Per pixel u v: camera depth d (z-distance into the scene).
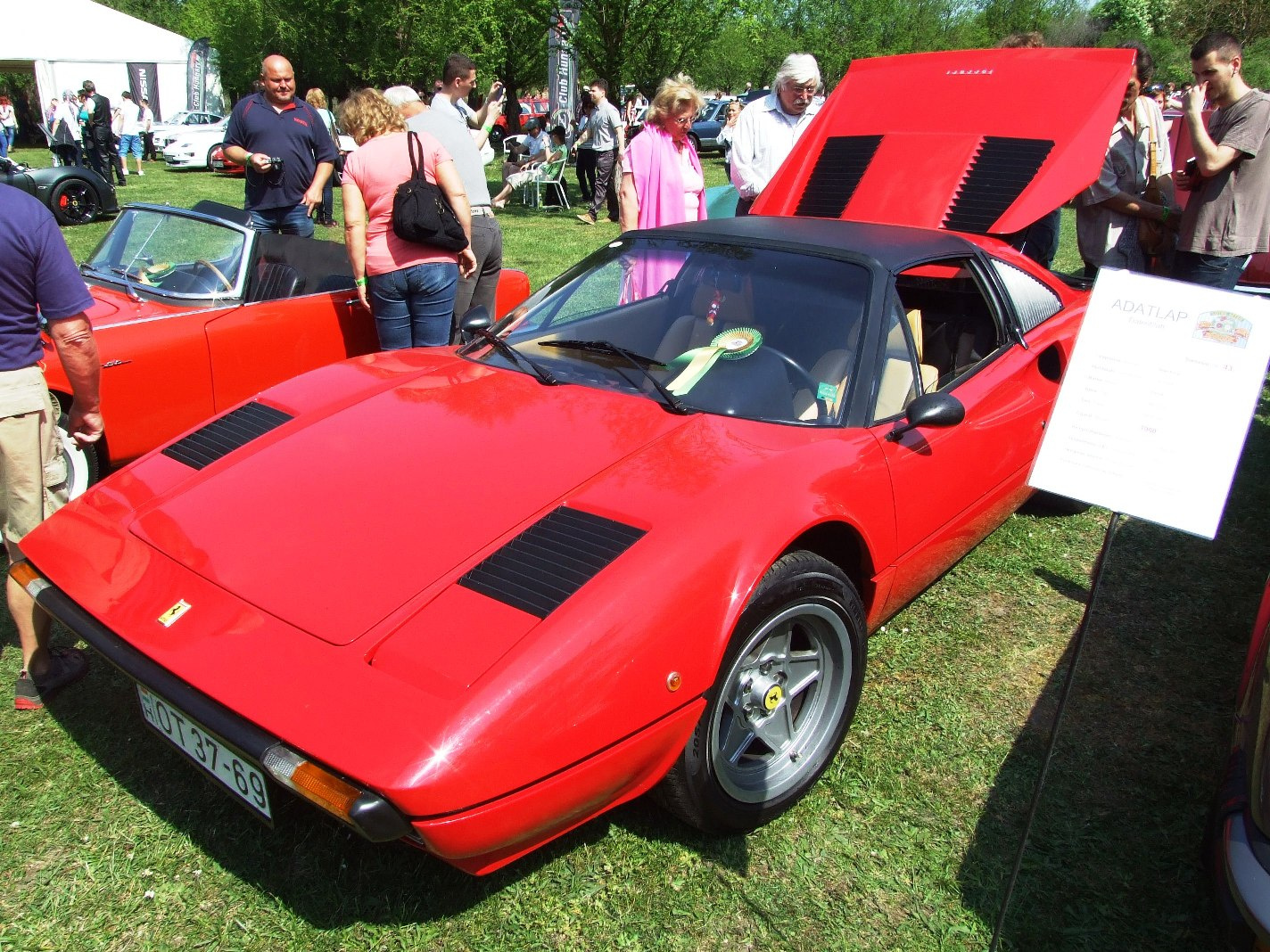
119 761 2.51
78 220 11.66
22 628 2.64
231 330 4.22
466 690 1.71
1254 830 1.80
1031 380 3.33
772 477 2.28
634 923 2.06
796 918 2.09
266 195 6.00
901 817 2.41
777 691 2.28
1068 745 2.71
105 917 2.03
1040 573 3.71
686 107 4.94
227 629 1.91
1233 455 1.71
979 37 38.66
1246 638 3.30
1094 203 5.25
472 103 29.28
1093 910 2.15
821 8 38.06
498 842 1.75
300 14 28.41
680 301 3.02
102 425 2.82
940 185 4.04
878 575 2.59
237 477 2.38
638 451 2.36
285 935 2.01
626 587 1.91
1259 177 4.63
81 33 22.91
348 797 1.63
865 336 2.74
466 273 4.79
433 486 2.24
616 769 1.88
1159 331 1.77
